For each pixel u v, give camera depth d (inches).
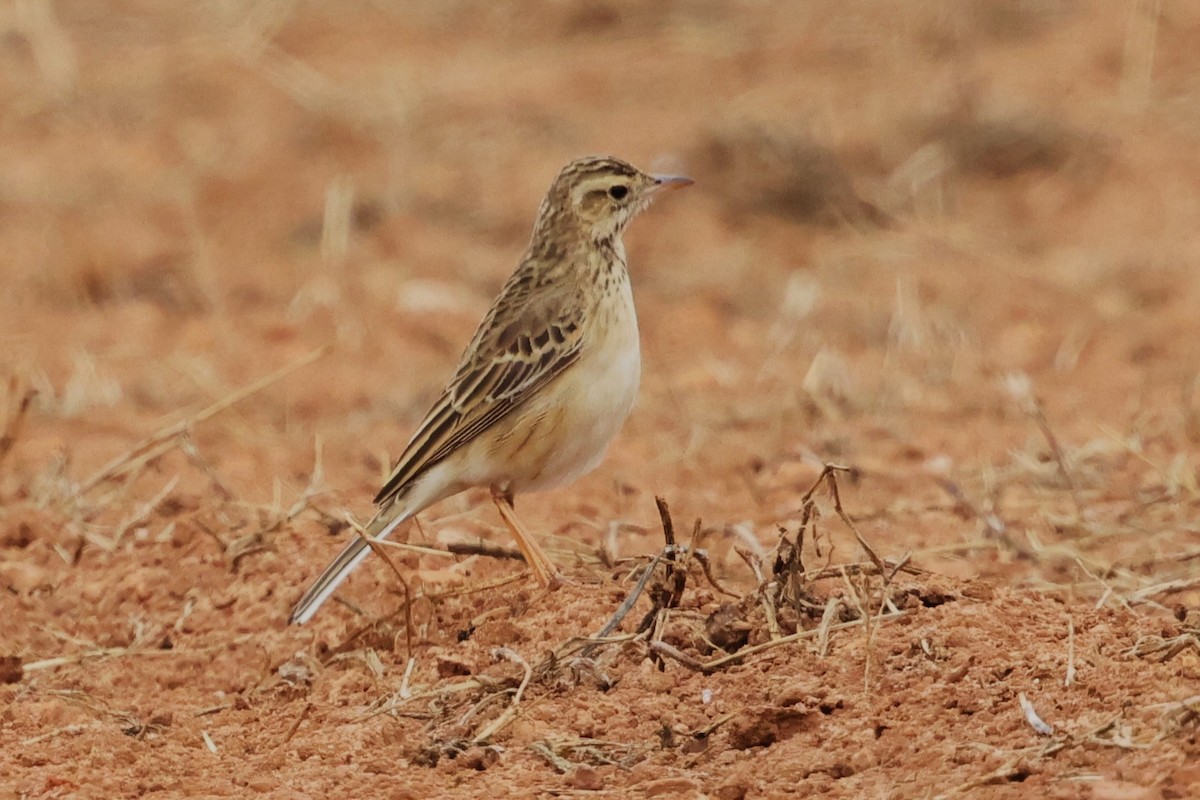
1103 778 316.2
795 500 533.0
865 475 553.9
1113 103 965.2
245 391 592.7
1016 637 385.7
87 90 1073.5
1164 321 725.9
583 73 1077.8
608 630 395.9
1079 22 1081.4
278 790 349.4
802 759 344.5
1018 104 946.7
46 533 508.7
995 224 866.1
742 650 389.4
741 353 730.2
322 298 793.6
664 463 586.2
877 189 896.3
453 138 987.3
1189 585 427.8
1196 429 586.6
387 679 407.8
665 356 731.4
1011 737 340.8
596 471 577.9
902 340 731.4
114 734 387.5
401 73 1085.1
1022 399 628.7
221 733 389.4
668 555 402.6
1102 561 461.4
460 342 755.4
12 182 944.3
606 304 446.9
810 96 1002.7
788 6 1159.0
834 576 417.7
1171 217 848.9
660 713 372.2
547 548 479.8
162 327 775.1
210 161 970.7
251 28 1159.0
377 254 854.5
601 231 450.9
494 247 864.9
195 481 569.3
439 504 533.6
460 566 455.8
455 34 1163.9
